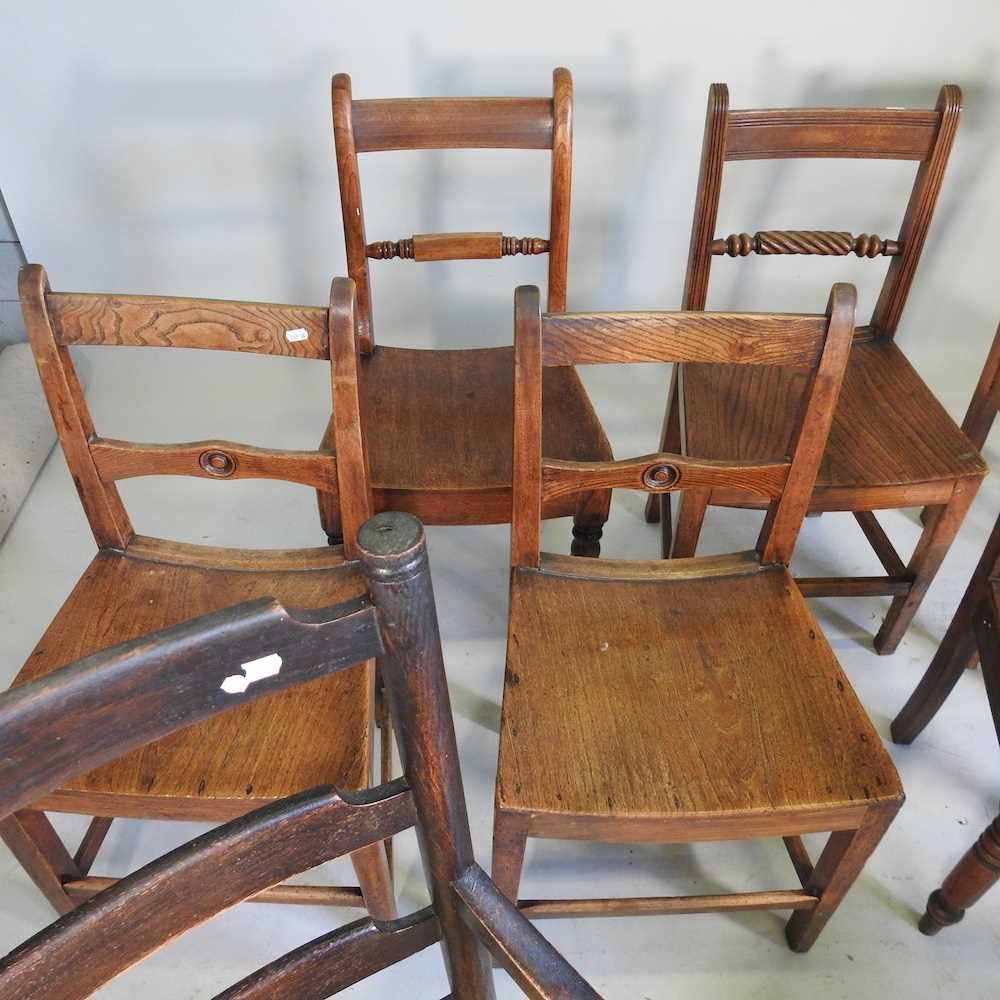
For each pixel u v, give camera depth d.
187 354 2.20
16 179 1.88
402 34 1.66
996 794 1.37
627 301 2.06
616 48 1.67
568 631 1.07
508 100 1.31
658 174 1.84
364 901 1.04
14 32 1.66
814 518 1.82
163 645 0.44
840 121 1.32
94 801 0.92
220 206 1.91
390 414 1.35
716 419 1.34
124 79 1.72
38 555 1.74
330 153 1.82
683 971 1.18
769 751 0.94
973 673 1.54
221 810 0.91
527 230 1.93
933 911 1.17
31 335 0.94
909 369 1.46
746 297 2.03
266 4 1.62
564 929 1.22
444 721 0.55
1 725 0.41
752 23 1.63
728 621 1.08
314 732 0.95
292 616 0.46
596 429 1.33
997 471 1.93
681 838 0.93
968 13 1.61
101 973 0.53
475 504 1.24
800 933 1.16
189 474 1.05
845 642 1.59
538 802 0.89
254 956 1.19
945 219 1.89
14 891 1.25
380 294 2.02
